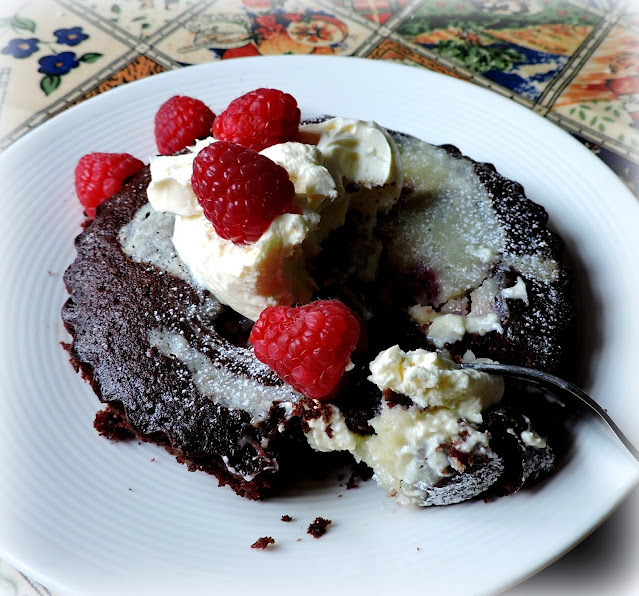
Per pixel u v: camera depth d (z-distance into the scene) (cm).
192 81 24
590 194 20
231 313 18
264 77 24
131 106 23
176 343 17
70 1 29
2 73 26
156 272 18
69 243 21
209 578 15
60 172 22
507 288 18
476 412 15
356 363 16
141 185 20
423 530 16
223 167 15
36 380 18
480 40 28
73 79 26
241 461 16
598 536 16
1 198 21
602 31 28
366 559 15
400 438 15
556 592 16
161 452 17
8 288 20
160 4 29
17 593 17
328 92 23
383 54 27
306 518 16
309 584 15
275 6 29
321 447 16
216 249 16
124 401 17
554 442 16
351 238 18
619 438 16
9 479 16
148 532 16
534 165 21
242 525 16
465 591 14
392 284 19
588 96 25
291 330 14
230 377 17
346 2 29
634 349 18
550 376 16
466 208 19
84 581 15
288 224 15
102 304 18
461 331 17
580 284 19
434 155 21
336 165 17
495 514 16
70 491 16
